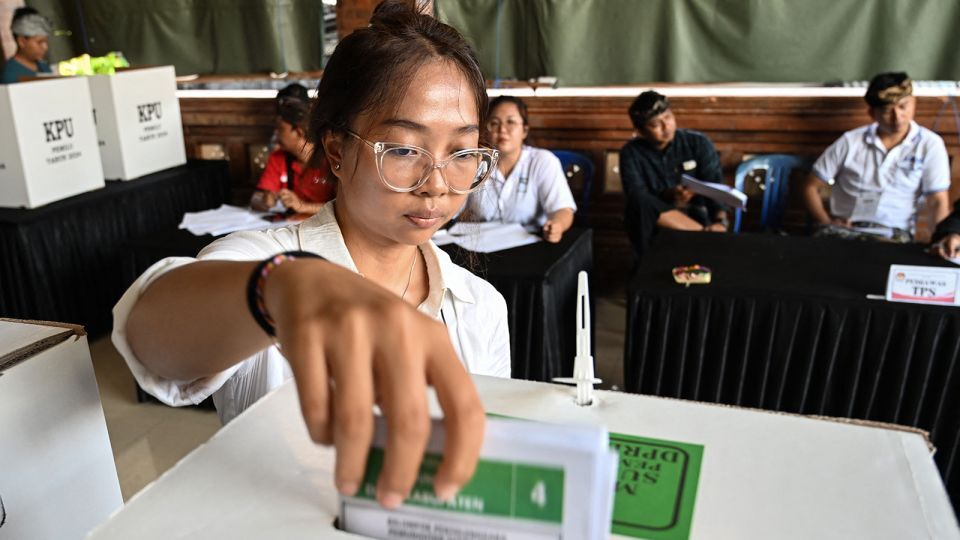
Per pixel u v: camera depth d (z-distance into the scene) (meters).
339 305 0.29
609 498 0.26
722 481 0.36
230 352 0.43
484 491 0.27
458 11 3.37
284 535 0.32
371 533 0.31
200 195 3.32
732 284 1.94
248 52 3.76
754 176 3.43
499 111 2.58
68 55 3.99
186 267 0.45
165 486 0.36
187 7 3.75
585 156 3.47
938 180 2.86
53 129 2.60
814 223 3.09
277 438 0.40
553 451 0.26
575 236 2.47
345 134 0.67
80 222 2.67
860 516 0.34
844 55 3.09
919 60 3.04
